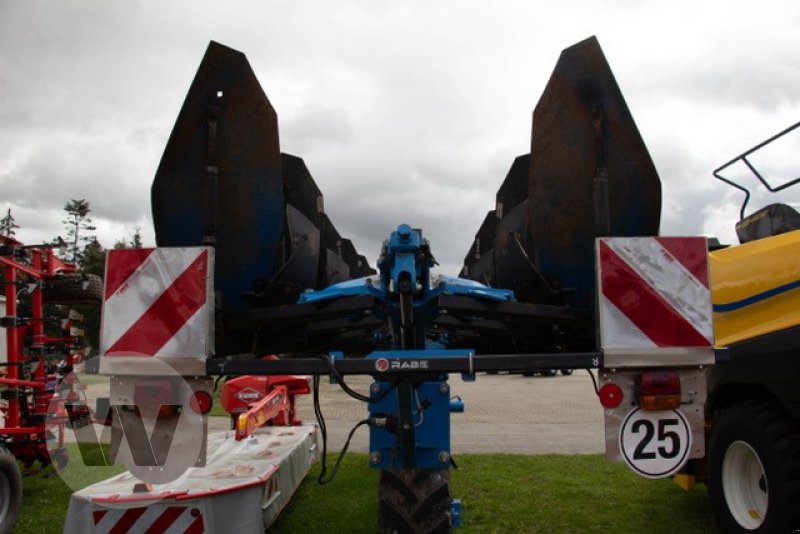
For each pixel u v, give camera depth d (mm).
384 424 3104
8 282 6465
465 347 4535
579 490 6203
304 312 3463
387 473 3348
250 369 2775
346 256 6035
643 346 2754
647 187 3184
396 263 3355
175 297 2820
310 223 4027
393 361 2764
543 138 3420
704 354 2756
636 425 2775
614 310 2773
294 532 5000
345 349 4773
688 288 2789
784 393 3574
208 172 3145
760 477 3904
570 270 3512
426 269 3525
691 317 2771
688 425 2773
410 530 3230
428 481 3316
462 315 3615
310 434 6176
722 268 4199
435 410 3318
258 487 3883
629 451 2756
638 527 5062
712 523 5145
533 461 7707
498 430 10711
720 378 4082
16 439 6320
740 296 3992
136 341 2811
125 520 3496
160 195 3195
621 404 2791
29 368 6660
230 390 6199
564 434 10242
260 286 3449
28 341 6977
